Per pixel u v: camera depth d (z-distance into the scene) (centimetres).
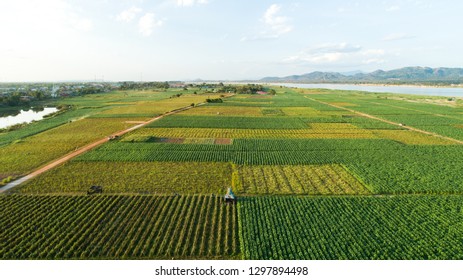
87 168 5459
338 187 4700
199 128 9144
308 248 3105
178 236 3369
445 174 5188
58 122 10031
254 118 10988
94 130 8731
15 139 7575
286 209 3953
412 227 3541
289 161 5881
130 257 3016
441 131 8806
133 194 4403
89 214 3803
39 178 4975
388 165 5659
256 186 4719
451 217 3747
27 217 3756
